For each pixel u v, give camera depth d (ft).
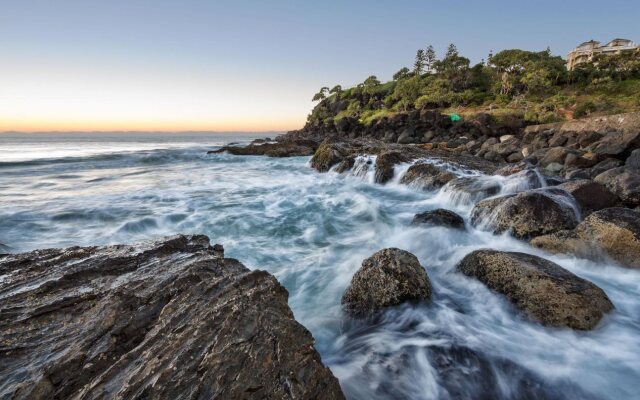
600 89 188.96
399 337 16.71
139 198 53.36
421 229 30.55
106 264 16.46
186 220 40.63
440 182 50.60
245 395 9.12
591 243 22.63
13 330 11.62
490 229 29.37
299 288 23.47
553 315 16.37
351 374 14.80
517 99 198.90
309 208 46.42
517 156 88.89
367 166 68.69
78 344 11.10
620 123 95.91
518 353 15.37
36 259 17.29
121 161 116.78
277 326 11.68
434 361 15.12
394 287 18.07
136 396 8.75
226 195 55.93
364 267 19.26
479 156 100.73
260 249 31.17
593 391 13.47
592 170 56.75
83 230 36.83
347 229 37.11
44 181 72.13
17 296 13.52
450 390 13.74
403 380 14.30
